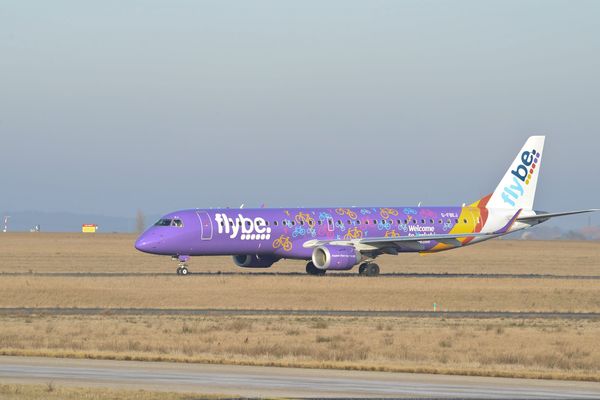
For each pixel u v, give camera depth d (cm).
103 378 12356
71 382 11906
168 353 15562
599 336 18288
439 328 19388
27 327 19025
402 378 13000
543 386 12438
